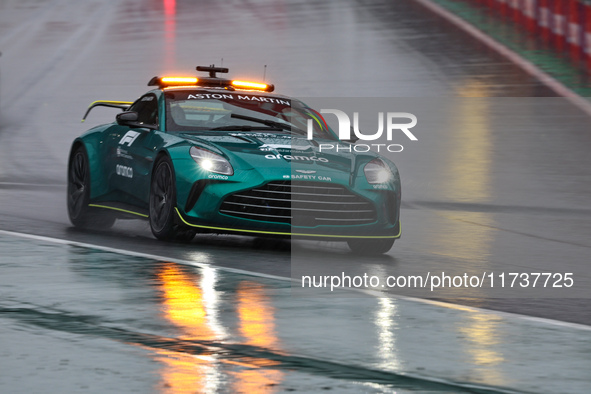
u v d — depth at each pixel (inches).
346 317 637.3
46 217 1214.9
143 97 1156.5
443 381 484.1
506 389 474.0
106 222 1154.7
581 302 746.2
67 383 464.1
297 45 2938.0
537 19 2952.8
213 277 775.7
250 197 948.0
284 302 682.2
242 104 1113.4
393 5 3393.2
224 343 551.8
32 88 2723.9
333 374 490.3
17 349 526.3
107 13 3713.1
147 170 1029.8
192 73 2736.2
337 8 3425.2
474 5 3275.1
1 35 3447.3
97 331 572.4
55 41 3299.7
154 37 3225.9
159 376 477.4
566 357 542.3
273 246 1032.2
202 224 958.4
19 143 2130.9
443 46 2817.4
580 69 2566.4
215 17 3459.6
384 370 502.0
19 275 761.0
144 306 649.6
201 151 975.0
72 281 738.2
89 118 2397.9
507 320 645.3
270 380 475.2
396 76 2551.7
